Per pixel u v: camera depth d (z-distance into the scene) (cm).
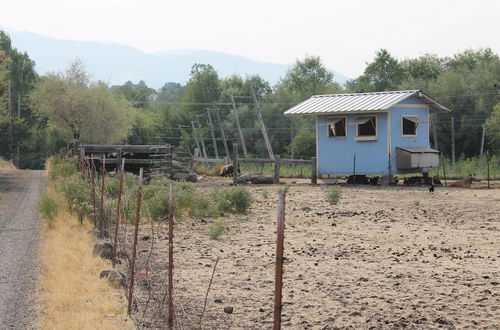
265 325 922
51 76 5359
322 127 3750
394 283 1155
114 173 3556
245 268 1299
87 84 5441
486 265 1305
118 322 905
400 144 3584
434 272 1242
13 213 2114
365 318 948
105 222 1683
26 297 1014
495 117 5581
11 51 8975
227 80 11094
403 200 2619
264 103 9331
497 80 7019
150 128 9569
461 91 7025
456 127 6981
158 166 3722
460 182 3331
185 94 10938
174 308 952
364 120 3581
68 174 3141
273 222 2014
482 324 912
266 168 5391
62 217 1834
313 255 1439
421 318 939
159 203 2020
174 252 1481
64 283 1087
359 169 3619
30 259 1321
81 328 857
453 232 1767
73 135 5469
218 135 9650
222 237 1711
